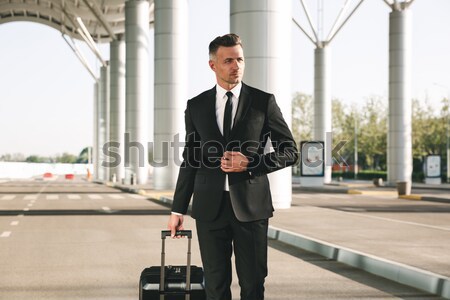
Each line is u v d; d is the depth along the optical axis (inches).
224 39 167.5
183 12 1640.0
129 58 2194.9
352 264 397.4
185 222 695.7
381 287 324.5
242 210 166.7
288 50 816.3
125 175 2212.1
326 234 524.7
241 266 170.2
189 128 175.9
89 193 1487.5
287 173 817.5
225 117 169.2
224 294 172.9
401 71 1886.1
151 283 182.2
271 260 418.9
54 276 354.3
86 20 3267.7
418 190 1701.5
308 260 419.5
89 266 389.1
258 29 799.1
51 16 3353.8
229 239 173.3
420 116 3260.3
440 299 296.0
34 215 793.6
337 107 3998.5
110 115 2746.1
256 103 169.9
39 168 4845.0
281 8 805.2
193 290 179.5
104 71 3046.3
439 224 655.8
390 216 759.7
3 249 469.4
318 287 323.0
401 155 1902.1
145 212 847.7
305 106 3924.7
